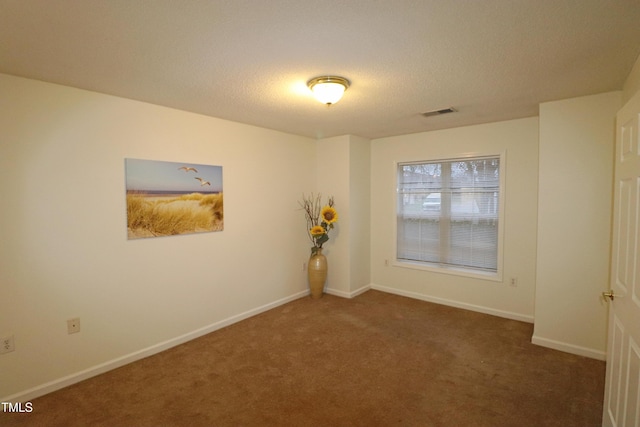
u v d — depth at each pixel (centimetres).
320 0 137
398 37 170
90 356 253
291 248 427
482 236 390
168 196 298
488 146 371
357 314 381
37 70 209
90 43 174
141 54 187
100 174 255
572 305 281
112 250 264
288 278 425
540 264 294
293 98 270
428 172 427
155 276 291
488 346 298
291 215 426
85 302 250
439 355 283
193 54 188
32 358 227
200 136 321
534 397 223
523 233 355
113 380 248
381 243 470
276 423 200
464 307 399
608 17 151
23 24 154
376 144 466
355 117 336
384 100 278
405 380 245
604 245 267
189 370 262
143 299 283
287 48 182
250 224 373
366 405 216
